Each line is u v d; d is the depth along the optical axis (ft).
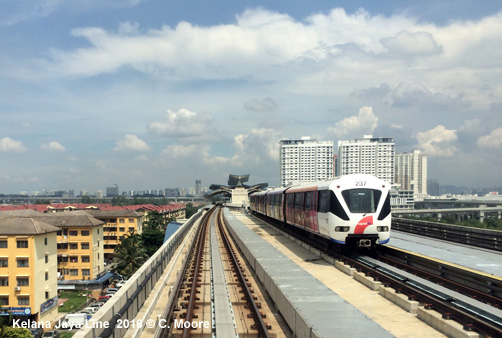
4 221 110.32
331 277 42.91
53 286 118.42
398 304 31.17
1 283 105.91
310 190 62.80
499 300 29.68
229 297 37.35
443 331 24.44
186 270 51.90
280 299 32.14
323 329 23.18
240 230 92.22
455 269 38.14
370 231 48.83
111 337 20.56
